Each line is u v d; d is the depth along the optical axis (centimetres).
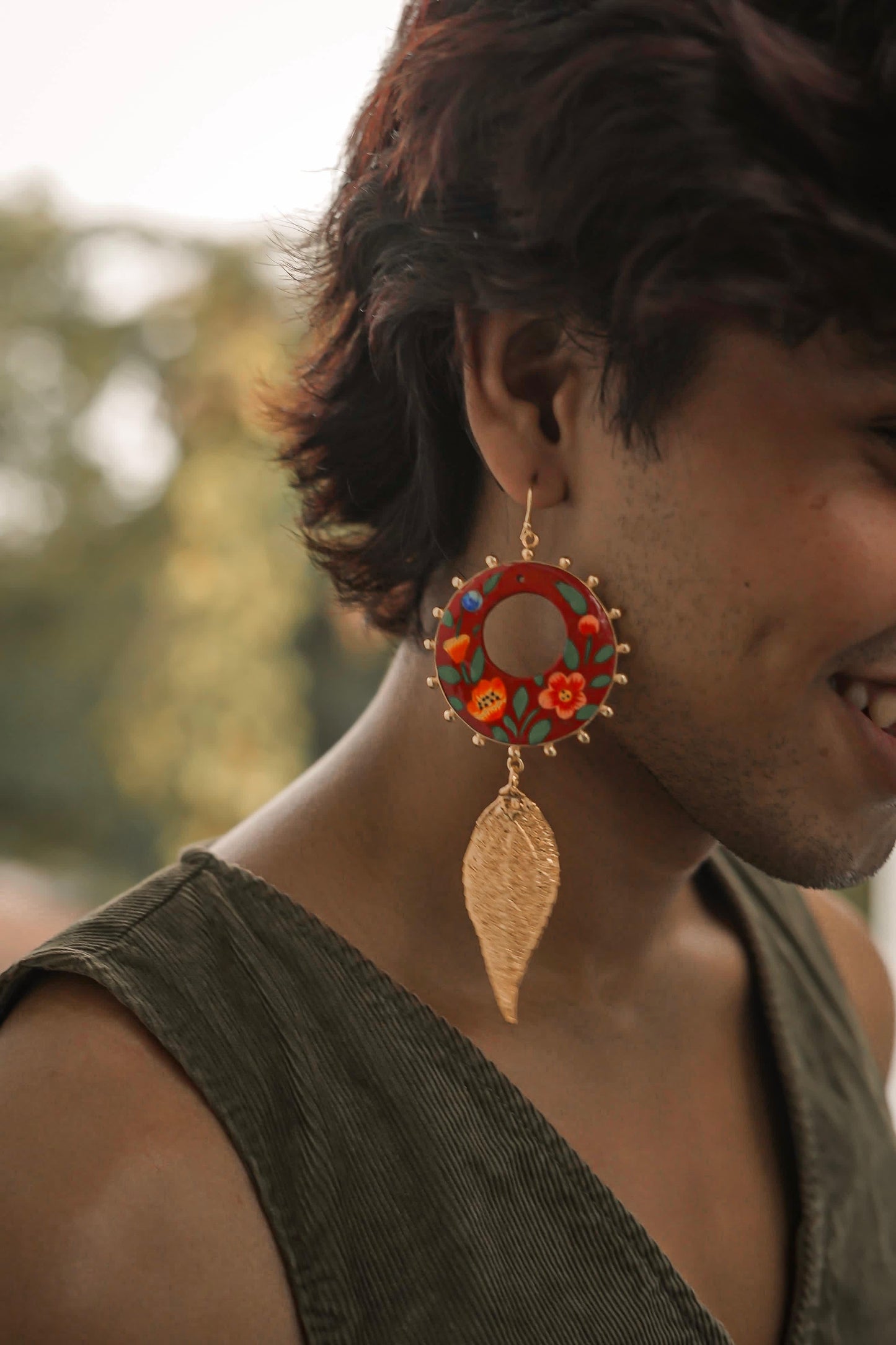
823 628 71
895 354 68
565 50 70
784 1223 81
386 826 78
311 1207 71
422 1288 72
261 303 443
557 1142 75
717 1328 75
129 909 75
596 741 76
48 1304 68
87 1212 69
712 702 73
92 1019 72
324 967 75
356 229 77
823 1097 84
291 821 79
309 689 448
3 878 397
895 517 70
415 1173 73
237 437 438
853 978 95
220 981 74
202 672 435
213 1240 70
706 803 74
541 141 70
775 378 70
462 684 74
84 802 451
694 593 72
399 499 79
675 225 68
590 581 73
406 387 76
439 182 72
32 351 445
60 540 452
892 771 73
